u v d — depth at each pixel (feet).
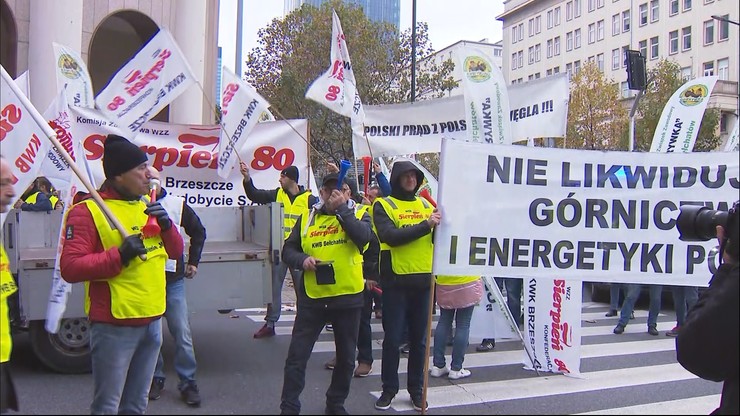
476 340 25.95
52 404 16.33
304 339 14.94
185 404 16.85
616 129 115.65
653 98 114.01
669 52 170.91
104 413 10.93
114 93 20.52
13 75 49.16
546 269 16.76
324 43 79.71
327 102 23.67
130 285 10.96
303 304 15.02
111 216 10.75
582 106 117.60
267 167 27.78
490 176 16.53
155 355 11.85
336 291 14.84
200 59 58.75
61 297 13.69
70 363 18.97
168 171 26.37
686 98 28.66
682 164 16.97
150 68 20.53
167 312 16.85
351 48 79.71
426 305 16.80
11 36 49.16
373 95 81.25
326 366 21.03
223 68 24.07
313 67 79.77
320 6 84.07
